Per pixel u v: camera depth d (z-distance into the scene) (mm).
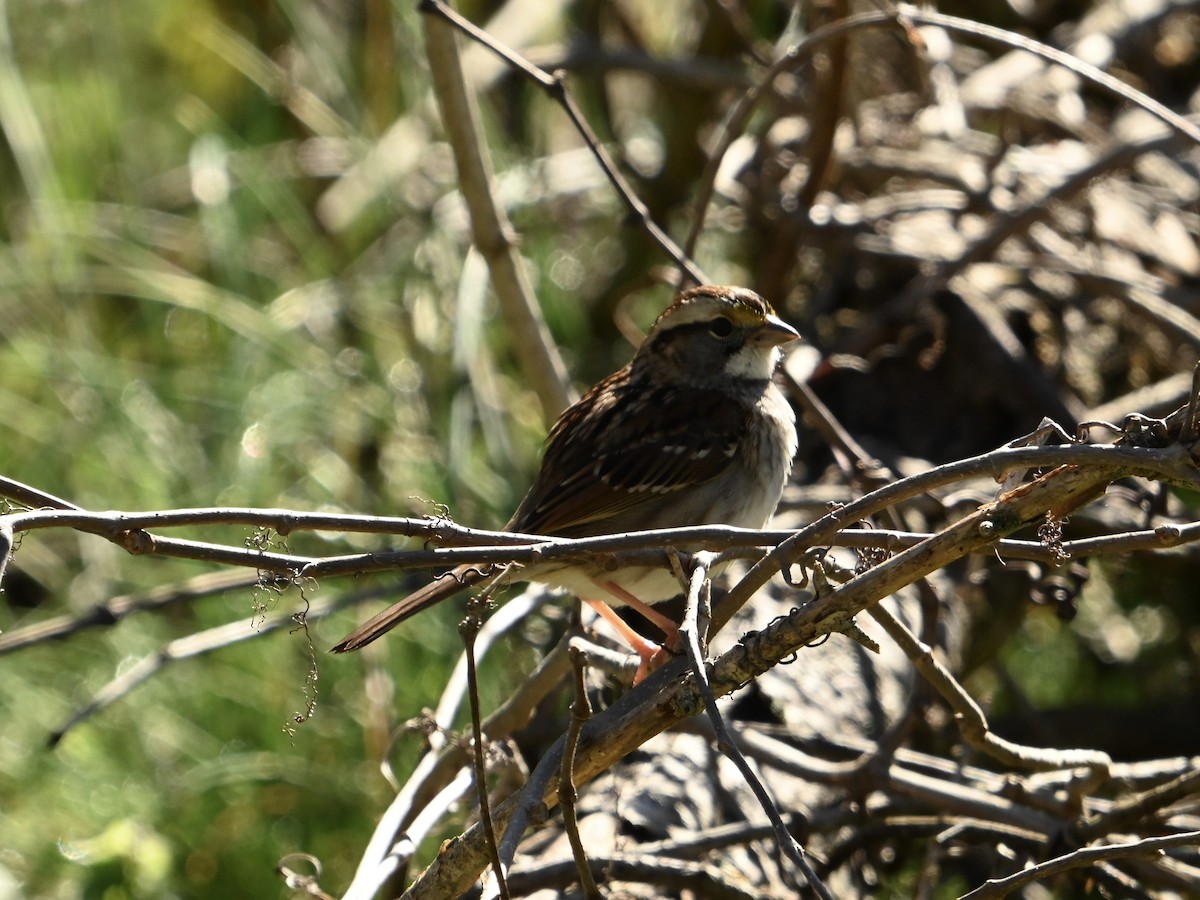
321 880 8406
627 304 11617
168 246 11734
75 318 10734
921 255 9914
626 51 11664
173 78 12531
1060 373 9617
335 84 12047
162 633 9594
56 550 10172
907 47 11750
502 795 6824
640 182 12086
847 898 6836
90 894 8109
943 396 9508
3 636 7793
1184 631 9984
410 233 11453
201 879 8516
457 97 8664
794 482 9305
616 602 8289
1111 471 4355
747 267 11758
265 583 4730
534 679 7078
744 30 11367
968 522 4418
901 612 7973
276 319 10695
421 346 10547
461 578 6434
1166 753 9406
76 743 8961
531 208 11570
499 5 13242
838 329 10117
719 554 5168
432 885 5035
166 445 10172
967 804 6461
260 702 9117
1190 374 9016
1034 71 11531
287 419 10125
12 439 10359
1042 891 7367
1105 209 10375
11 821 8586
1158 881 6512
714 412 8031
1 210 11828
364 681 9094
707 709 4164
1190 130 7223
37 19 11906
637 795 6543
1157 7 11750
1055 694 10188
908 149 10930
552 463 8289
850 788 6648
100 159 11883
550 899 5891
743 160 11203
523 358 9102
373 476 10445
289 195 11680
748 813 6672
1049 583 6801
